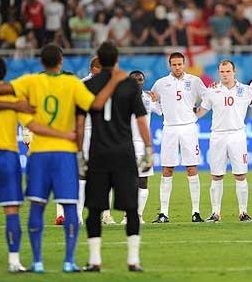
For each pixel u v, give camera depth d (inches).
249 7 3489.2
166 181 1903.3
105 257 1433.3
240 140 1881.2
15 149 1325.0
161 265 1362.0
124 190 1285.7
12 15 3366.1
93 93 1298.0
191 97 1918.1
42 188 1298.0
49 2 3373.5
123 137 1293.1
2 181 1316.4
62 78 1301.7
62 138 1298.0
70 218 1301.7
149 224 1844.2
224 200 2265.0
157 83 1925.4
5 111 1316.4
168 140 1910.7
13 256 1320.1
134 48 3184.1
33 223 1301.7
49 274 1290.6
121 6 3430.1
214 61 3083.2
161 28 3376.0
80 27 3361.2
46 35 3356.3
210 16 3427.7
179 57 1913.1
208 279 1253.1
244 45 3415.4
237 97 1883.6
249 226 1793.8
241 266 1350.9
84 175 1317.7
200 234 1679.4
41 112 1298.0
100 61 1302.9
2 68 1321.4
